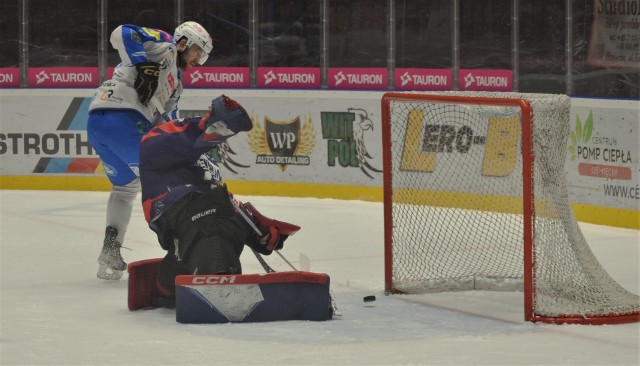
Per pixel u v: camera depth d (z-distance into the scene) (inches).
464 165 822.5
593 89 908.6
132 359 404.2
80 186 1058.1
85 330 461.1
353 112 984.3
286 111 1012.5
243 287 473.7
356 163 984.3
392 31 1018.1
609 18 884.6
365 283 591.8
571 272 505.7
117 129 610.9
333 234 778.8
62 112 1056.2
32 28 1087.0
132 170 610.5
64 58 1087.0
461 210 789.2
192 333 453.7
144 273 512.7
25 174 1066.1
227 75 1061.1
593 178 842.2
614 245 732.7
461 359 406.9
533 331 462.9
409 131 804.6
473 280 569.6
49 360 402.6
